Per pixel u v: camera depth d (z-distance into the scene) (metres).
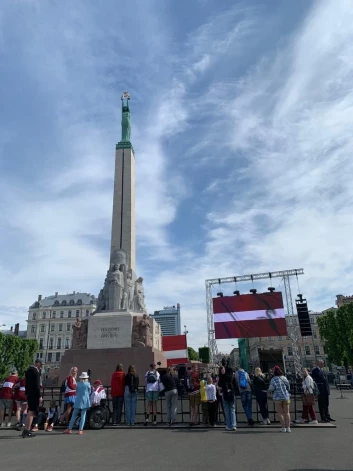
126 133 39.88
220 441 11.09
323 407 15.36
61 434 12.83
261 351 46.22
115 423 14.94
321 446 10.16
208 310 44.03
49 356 100.38
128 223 35.47
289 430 12.80
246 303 41.59
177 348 49.09
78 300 104.75
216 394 15.05
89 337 28.41
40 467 7.96
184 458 8.77
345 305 57.22
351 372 60.38
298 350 41.81
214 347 42.66
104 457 8.95
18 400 14.58
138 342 27.86
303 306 34.91
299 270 43.06
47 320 103.75
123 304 30.23
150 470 7.63
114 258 32.72
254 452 9.41
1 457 9.05
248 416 14.28
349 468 7.72
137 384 15.01
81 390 13.14
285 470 7.58
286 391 12.95
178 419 16.89
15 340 65.50
